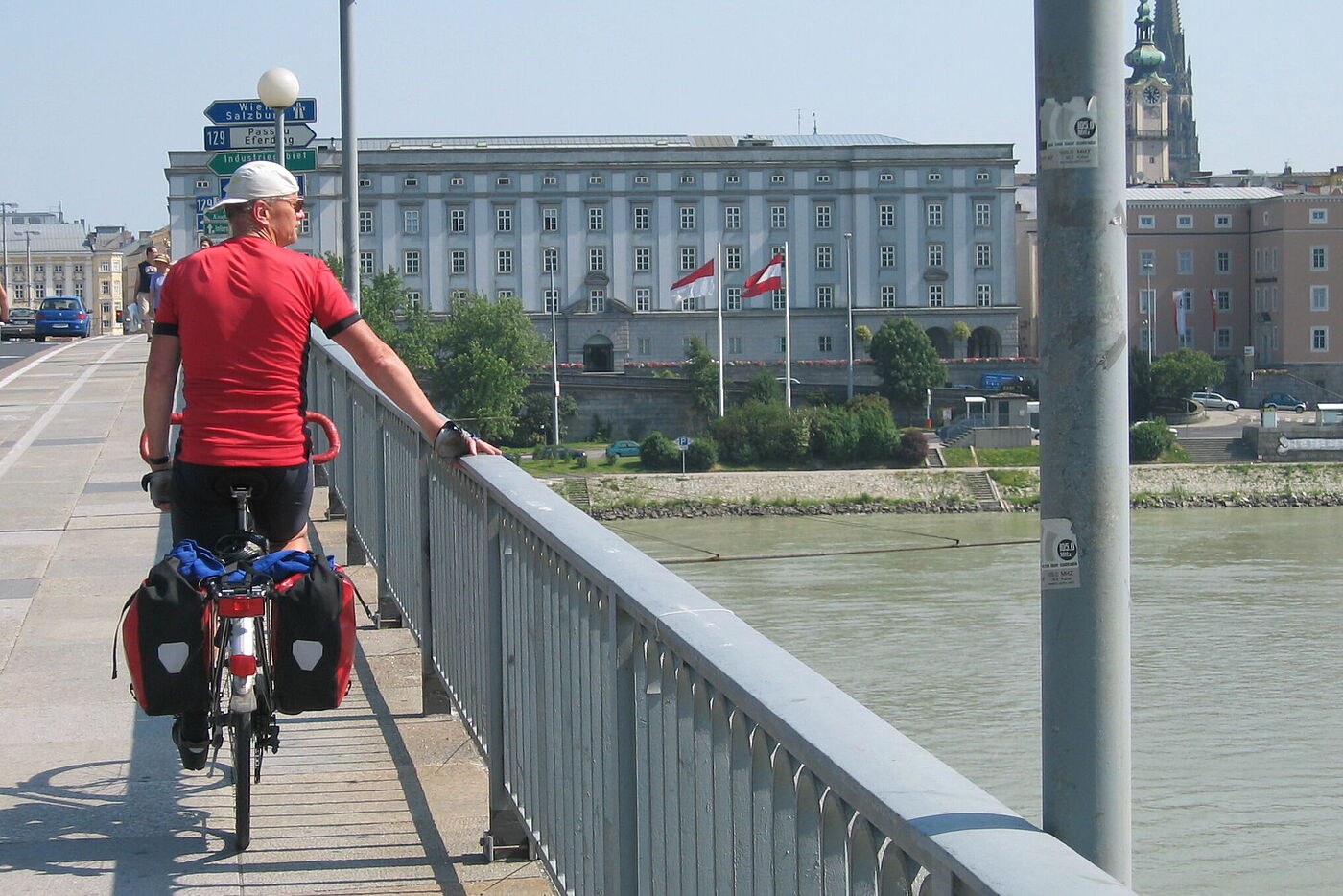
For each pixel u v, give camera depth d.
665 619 3.04
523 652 4.65
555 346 121.06
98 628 8.45
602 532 3.92
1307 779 24.47
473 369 108.19
